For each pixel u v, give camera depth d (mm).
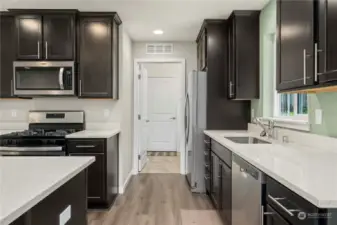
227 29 4383
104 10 3922
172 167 6336
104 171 3697
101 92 4102
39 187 1257
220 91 4492
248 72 4039
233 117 4504
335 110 2240
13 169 1619
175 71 8664
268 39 3826
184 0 3523
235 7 3797
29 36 4027
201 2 3596
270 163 1796
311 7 1930
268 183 1717
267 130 3455
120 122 4430
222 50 4430
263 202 1777
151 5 3711
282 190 1502
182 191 4566
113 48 4133
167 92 8711
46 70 4004
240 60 4035
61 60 4020
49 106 4430
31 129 4277
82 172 1842
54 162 1837
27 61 4020
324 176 1471
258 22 4023
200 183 4512
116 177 4348
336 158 1959
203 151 4520
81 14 4059
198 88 4504
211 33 4414
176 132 8664
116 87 4348
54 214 1411
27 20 4020
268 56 3830
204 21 4371
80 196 1803
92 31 4086
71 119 4363
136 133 5711
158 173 5766
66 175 1484
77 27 4082
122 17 4195
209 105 4504
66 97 4293
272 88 3836
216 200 3598
